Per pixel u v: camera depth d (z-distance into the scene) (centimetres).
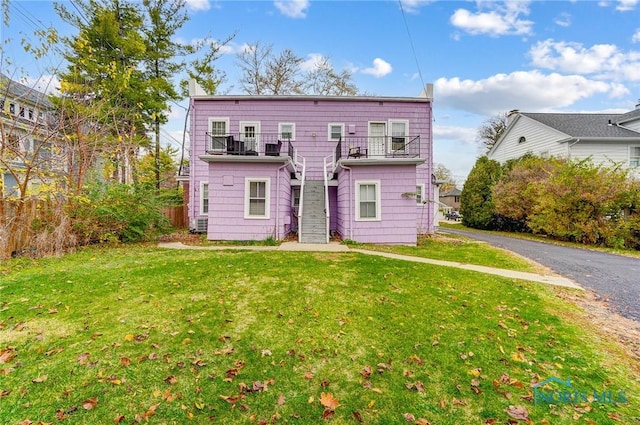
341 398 240
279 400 237
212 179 1018
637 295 496
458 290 497
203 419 217
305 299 440
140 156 1612
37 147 791
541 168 1468
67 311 388
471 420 219
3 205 704
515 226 1666
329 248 892
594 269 685
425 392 249
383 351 309
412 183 1024
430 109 1352
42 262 641
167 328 347
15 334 329
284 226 1084
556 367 285
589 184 1142
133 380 257
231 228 1023
